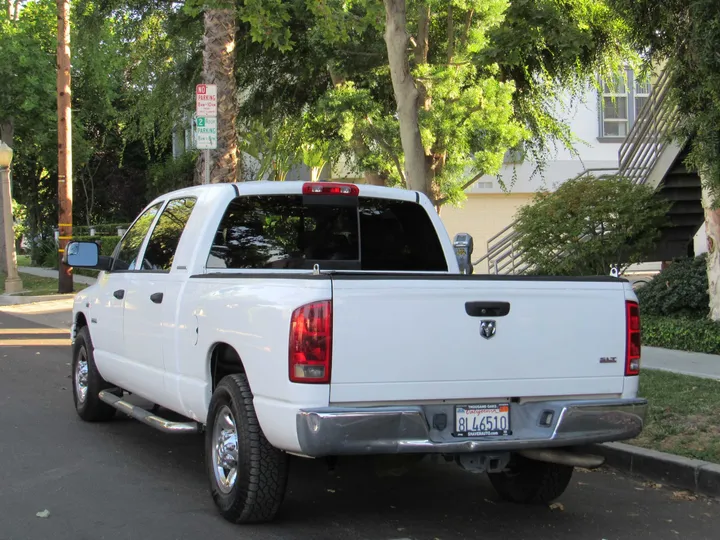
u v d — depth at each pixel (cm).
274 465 493
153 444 729
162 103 1844
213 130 1047
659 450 669
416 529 521
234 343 507
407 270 663
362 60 1661
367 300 452
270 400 469
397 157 1622
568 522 546
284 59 1773
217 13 1293
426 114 1502
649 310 1308
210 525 515
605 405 496
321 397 445
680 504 592
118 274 732
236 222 612
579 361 499
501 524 538
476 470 495
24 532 500
